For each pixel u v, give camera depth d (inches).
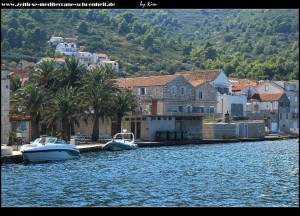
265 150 4690.0
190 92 6761.8
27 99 4554.6
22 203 2050.9
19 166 3216.0
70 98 4687.5
